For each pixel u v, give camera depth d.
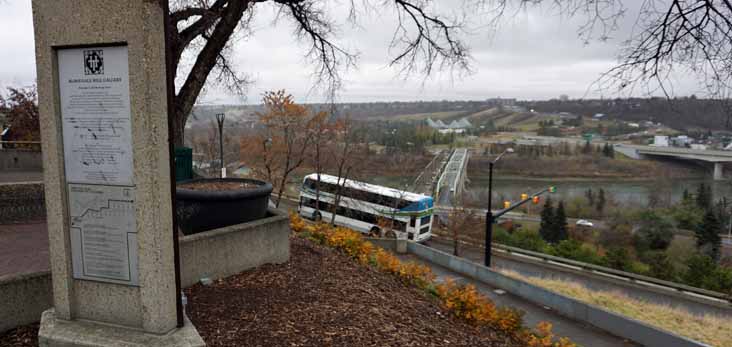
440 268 16.38
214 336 4.22
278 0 13.09
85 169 3.42
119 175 3.35
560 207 47.84
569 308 11.43
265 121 28.39
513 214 58.47
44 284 4.27
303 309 5.27
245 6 10.97
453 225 32.53
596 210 52.94
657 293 22.11
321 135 28.67
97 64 3.30
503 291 13.52
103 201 3.41
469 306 7.23
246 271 6.24
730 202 22.66
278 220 6.78
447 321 6.58
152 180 3.28
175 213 3.48
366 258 8.97
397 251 18.81
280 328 4.63
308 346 4.37
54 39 3.31
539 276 25.02
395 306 6.29
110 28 3.20
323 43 14.09
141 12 3.13
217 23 11.28
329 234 9.85
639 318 14.95
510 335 7.03
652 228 41.38
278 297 5.48
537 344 6.88
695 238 39.38
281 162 31.80
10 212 9.48
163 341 3.32
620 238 43.59
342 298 5.93
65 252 3.49
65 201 3.48
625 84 4.83
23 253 7.03
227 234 5.95
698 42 4.47
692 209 39.38
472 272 15.34
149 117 3.22
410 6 10.74
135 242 3.39
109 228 3.43
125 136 3.31
